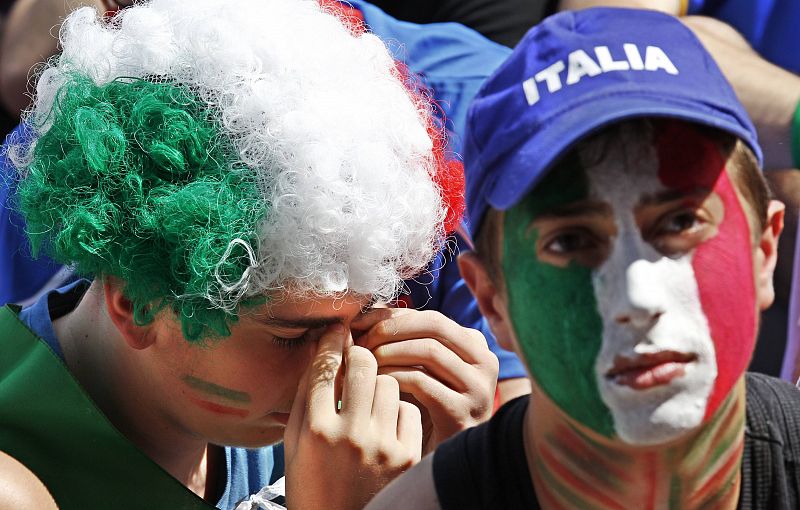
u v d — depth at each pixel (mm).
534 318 1806
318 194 2719
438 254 3697
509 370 3855
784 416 1884
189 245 2725
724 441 1770
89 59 3008
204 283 2703
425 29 4172
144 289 2832
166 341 2949
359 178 2793
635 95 1770
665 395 1700
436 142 3248
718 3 4602
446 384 3236
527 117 1817
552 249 1775
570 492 1837
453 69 4055
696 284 1715
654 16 1913
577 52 1845
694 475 1774
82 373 3207
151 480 3043
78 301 3436
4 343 3256
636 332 1700
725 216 1755
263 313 2836
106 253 2818
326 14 3166
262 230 2725
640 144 1752
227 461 3479
